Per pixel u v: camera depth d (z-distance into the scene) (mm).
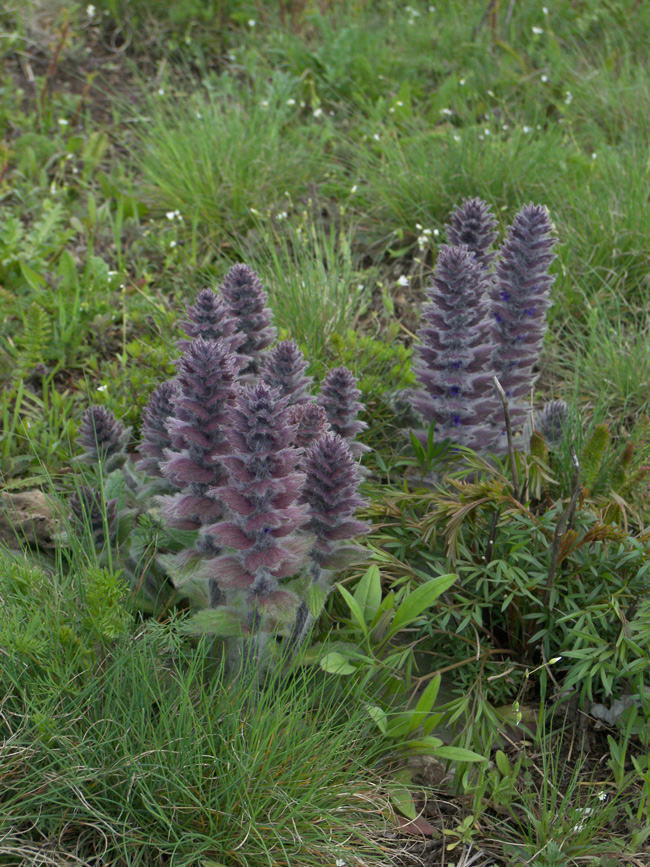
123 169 1389
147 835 774
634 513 897
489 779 833
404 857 811
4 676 794
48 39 1691
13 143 1436
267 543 796
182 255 1238
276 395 770
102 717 789
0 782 768
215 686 814
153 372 1067
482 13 1789
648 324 1144
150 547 886
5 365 1065
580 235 1211
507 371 956
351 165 1414
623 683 881
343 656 839
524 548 896
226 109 1476
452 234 975
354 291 1194
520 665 895
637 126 1429
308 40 1736
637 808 835
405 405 1028
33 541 924
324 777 797
